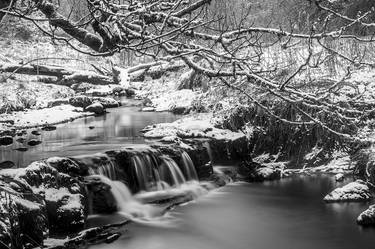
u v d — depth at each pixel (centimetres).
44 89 2514
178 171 1360
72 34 642
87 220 1065
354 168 1455
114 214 1116
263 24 1201
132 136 1570
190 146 1454
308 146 1591
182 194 1288
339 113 732
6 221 742
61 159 1126
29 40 2961
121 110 2180
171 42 645
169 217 1146
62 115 1931
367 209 1166
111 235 1002
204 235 1062
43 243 877
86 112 2039
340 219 1168
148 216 1134
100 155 1238
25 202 858
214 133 1620
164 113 2062
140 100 2477
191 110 1998
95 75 2806
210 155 1536
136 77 2800
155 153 1336
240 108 1672
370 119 1284
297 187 1419
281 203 1282
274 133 1617
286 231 1104
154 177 1309
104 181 1164
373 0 1661
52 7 584
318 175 1512
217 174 1487
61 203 991
